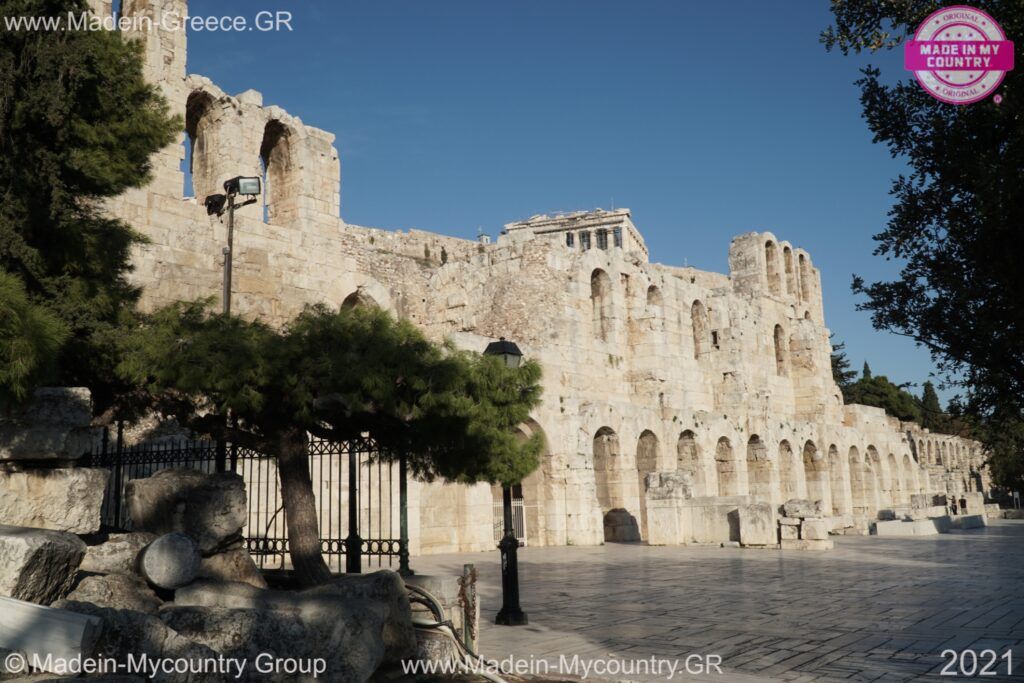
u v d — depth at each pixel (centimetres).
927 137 1034
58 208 1230
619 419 4009
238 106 2886
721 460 4778
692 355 5012
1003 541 3638
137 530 1198
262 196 3044
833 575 2273
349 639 895
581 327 4150
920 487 7419
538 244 4134
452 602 1162
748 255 6100
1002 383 1031
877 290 1091
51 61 1199
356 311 1156
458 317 4188
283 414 1177
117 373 1136
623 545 3619
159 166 2594
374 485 2733
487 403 1191
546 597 1855
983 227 962
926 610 1616
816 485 5700
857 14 1023
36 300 1190
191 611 875
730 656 1194
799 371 6191
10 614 793
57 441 1050
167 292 2556
